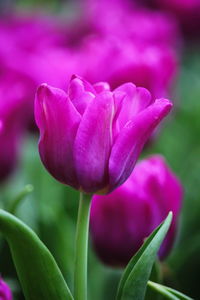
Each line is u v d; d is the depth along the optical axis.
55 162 0.57
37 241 0.56
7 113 0.82
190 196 0.98
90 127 0.56
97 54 0.90
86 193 0.58
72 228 0.93
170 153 1.13
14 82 0.92
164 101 0.56
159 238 0.57
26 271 0.56
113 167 0.57
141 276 0.57
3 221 0.55
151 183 0.68
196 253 0.83
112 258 0.69
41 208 0.84
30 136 0.97
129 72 0.86
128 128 0.56
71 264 0.81
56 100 0.56
